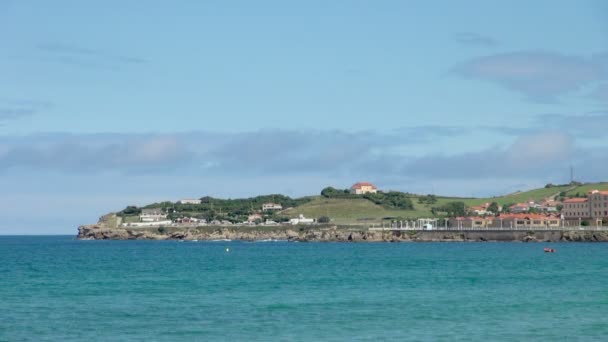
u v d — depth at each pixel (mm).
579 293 90375
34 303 78938
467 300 82312
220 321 66188
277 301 81000
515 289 95625
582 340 57219
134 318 67812
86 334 59469
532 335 59344
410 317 68812
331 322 65750
